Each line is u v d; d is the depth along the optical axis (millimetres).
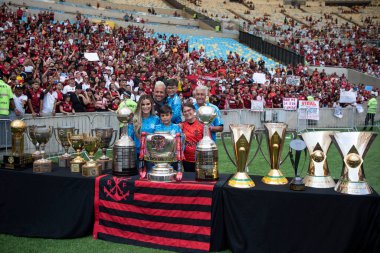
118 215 4363
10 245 4371
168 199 4176
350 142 3750
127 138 4551
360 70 32625
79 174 4617
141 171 4441
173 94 5625
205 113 4227
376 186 7211
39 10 28594
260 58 31375
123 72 16391
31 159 5000
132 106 9289
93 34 25656
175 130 4660
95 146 4699
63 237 4508
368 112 18391
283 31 42406
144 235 4273
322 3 57781
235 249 3965
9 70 13250
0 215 4770
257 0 55594
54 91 10547
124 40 27141
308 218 3746
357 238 3615
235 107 15008
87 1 37344
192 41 35000
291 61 31406
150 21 37969
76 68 16516
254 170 8484
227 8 50875
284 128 4207
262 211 3896
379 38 42844
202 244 4078
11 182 4734
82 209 4500
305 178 4094
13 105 9031
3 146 8727
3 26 21672
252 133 4113
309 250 3736
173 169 4504
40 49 18719
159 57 24297
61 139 5059
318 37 41375
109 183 4395
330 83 25484
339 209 3654
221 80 18656
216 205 4062
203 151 4230
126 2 42094
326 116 16562
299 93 19047
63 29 24984
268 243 3863
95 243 4375
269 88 18172
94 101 11164
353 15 54000
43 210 4605
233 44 36312
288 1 56500
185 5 46531
